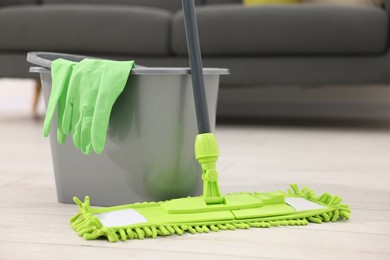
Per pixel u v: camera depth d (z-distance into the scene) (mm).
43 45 2990
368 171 1773
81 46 2959
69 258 919
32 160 1999
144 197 1259
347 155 2117
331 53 2779
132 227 1022
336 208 1155
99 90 1173
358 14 2715
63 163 1313
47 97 1308
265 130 3006
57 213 1232
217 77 1318
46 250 961
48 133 1231
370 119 3584
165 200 1266
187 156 1258
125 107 1221
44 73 1301
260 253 944
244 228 1083
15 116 3738
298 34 2754
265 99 3752
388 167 1850
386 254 943
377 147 2344
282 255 935
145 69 1189
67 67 1233
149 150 1233
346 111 3664
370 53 2756
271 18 2773
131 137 1233
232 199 1155
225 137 2689
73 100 1211
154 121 1221
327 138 2662
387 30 2709
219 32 2822
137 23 2908
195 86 1155
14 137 2674
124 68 1184
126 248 969
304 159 2018
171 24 2920
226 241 1007
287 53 2809
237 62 2861
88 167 1286
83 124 1185
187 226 1054
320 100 3695
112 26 2922
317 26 2734
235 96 3781
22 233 1066
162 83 1206
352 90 3645
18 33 2996
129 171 1254
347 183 1576
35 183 1581
